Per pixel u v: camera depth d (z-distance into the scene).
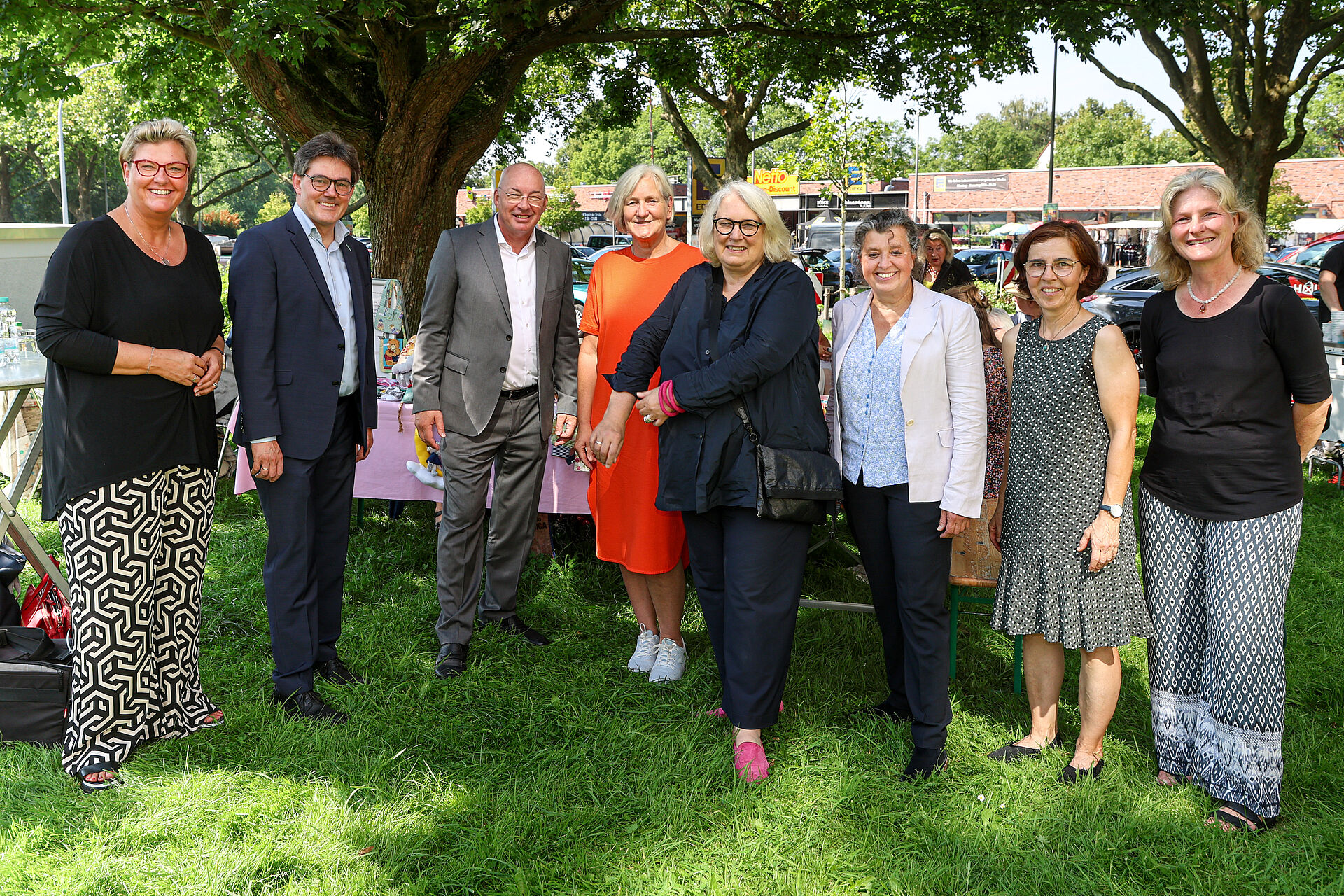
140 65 9.91
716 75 14.82
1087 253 2.46
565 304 3.46
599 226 35.09
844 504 2.77
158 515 2.61
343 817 2.38
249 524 4.92
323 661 3.22
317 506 3.09
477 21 6.74
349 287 3.01
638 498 3.15
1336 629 3.73
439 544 3.39
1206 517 2.43
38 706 2.67
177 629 2.77
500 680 3.23
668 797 2.49
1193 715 2.56
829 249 21.77
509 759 2.74
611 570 4.34
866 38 9.84
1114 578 2.49
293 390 2.86
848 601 4.04
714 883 2.15
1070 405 2.48
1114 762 2.67
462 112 8.02
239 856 2.20
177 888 2.09
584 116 13.35
